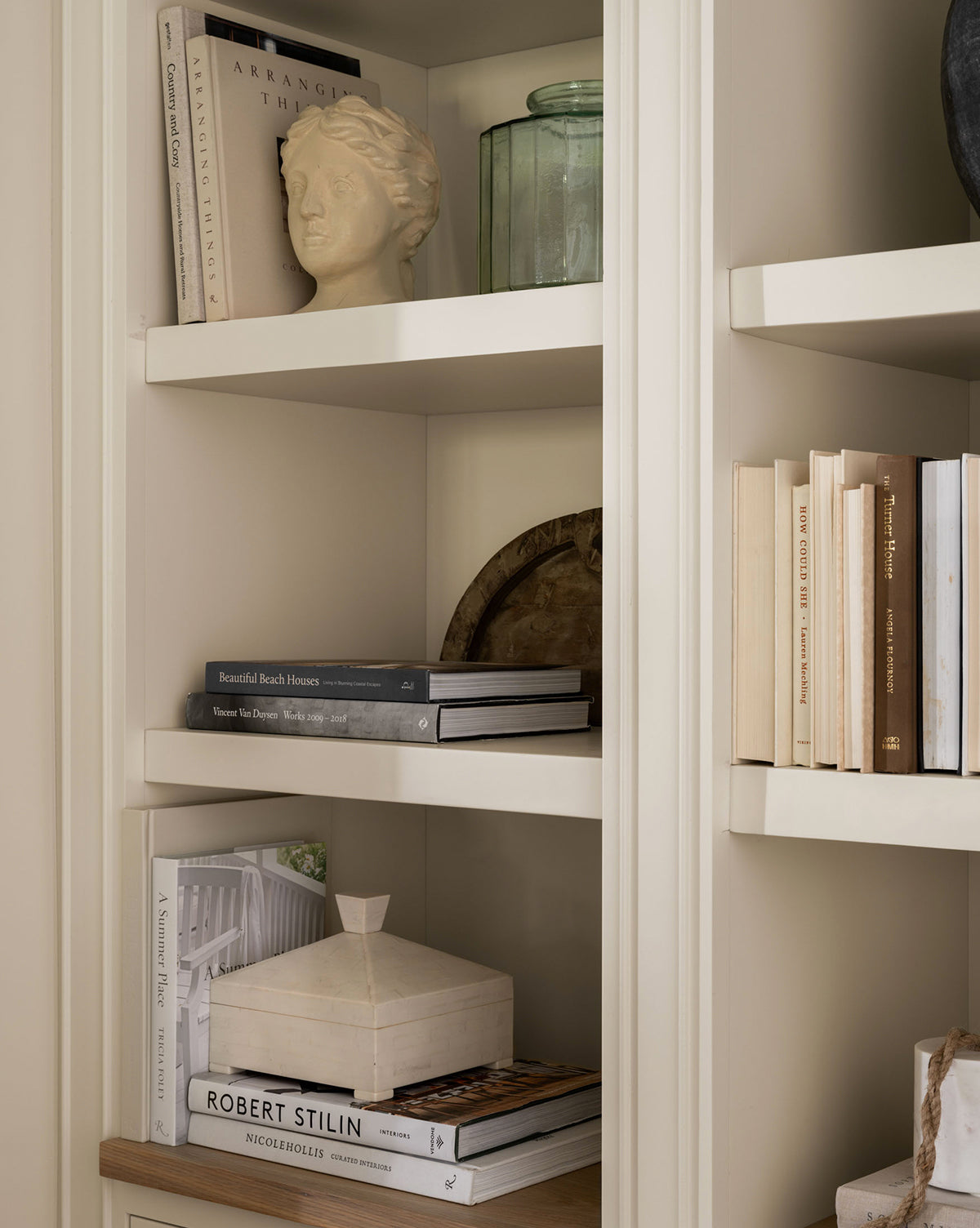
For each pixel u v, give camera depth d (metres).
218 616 1.38
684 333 0.97
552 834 1.50
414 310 1.14
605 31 1.00
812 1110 1.07
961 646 0.93
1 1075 1.27
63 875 1.30
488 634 1.54
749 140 1.00
